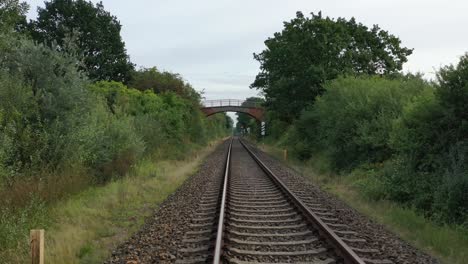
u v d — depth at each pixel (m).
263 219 11.05
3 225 8.88
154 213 12.10
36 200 10.90
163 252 8.01
